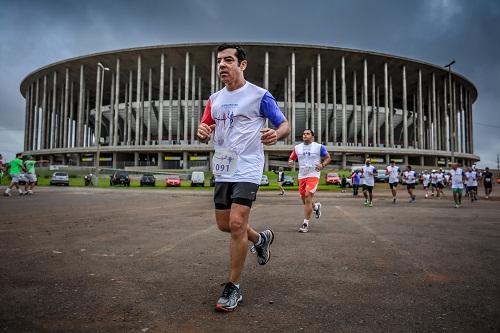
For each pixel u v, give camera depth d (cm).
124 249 445
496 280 312
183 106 6912
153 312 233
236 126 282
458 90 8106
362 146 6494
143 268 349
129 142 6744
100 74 7256
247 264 374
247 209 266
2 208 1029
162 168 6188
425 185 2642
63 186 3531
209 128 296
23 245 470
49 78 7662
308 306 247
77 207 1101
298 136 7562
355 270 347
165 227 660
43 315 226
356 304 251
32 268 347
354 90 6925
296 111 7025
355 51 6397
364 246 480
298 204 1427
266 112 287
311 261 387
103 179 4659
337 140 7688
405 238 549
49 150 6925
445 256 414
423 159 6744
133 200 1519
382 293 276
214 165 288
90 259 388
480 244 495
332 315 230
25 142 8181
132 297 262
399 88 7981
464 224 739
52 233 576
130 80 6794
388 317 226
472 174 1698
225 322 218
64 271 336
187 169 5975
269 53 6391
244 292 278
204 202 1430
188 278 314
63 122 7481
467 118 8275
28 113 8244
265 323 216
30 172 1783
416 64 6869
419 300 259
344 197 2103
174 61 6706
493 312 235
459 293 275
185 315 229
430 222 777
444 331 205
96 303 249
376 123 7312
